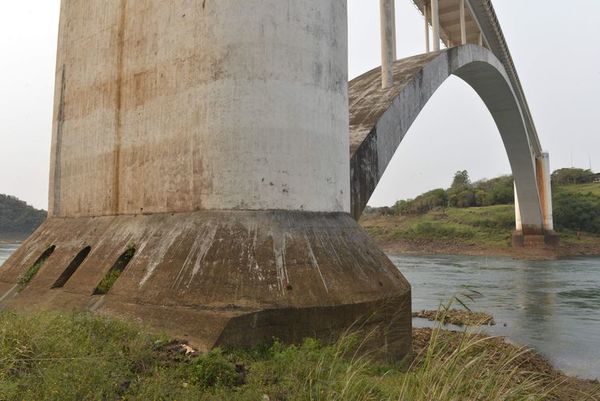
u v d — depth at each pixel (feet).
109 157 36.55
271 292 24.45
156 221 30.78
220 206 27.66
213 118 28.43
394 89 49.55
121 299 27.32
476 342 17.10
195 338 22.43
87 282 31.30
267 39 28.32
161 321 24.27
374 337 26.35
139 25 34.88
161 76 32.24
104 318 23.41
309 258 26.45
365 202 40.19
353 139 41.63
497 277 104.27
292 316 24.09
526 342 45.55
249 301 23.99
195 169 29.07
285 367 18.90
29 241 42.80
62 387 13.98
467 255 192.54
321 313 24.68
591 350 42.96
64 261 35.47
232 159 27.68
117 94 36.37
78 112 41.01
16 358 16.42
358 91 52.49
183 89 30.42
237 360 20.15
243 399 15.33
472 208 254.06
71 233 38.27
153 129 32.48
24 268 38.91
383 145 44.14
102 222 36.01
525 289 83.76
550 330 50.67
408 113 49.75
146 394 14.61
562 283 92.89
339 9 32.40
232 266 25.32
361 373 19.65
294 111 28.66
